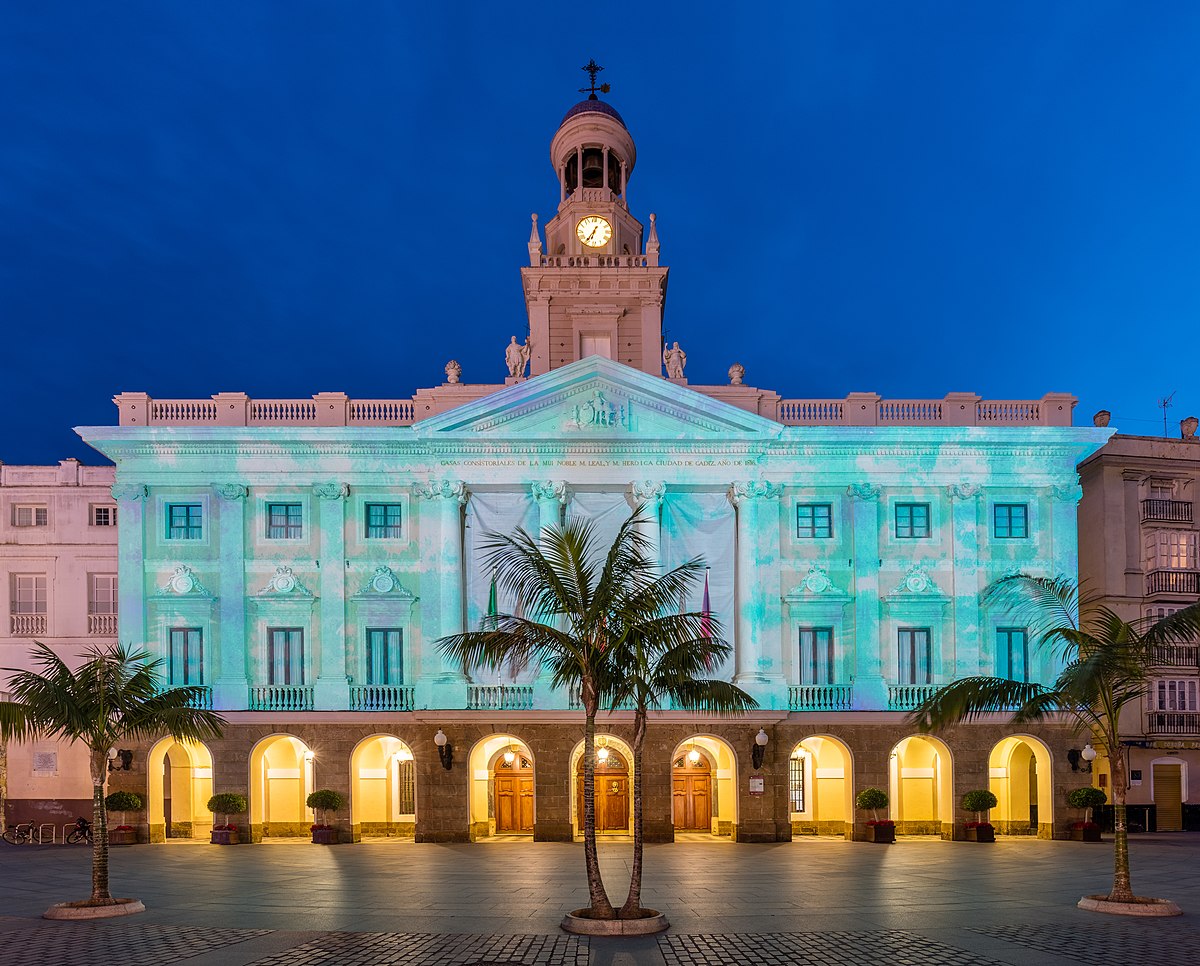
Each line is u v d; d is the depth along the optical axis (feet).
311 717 134.41
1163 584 148.15
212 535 140.87
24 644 150.71
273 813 141.49
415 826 134.92
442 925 72.84
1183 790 147.02
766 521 141.08
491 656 78.69
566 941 67.31
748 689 136.46
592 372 140.26
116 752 134.00
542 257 161.17
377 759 143.13
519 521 140.97
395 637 140.46
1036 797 143.54
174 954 63.98
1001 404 147.13
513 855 118.32
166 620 139.44
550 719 132.77
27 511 154.40
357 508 141.90
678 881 95.04
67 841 137.08
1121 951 63.87
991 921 73.97
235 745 134.62
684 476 140.97
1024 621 141.79
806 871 102.37
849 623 141.49
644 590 78.43
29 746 147.64
